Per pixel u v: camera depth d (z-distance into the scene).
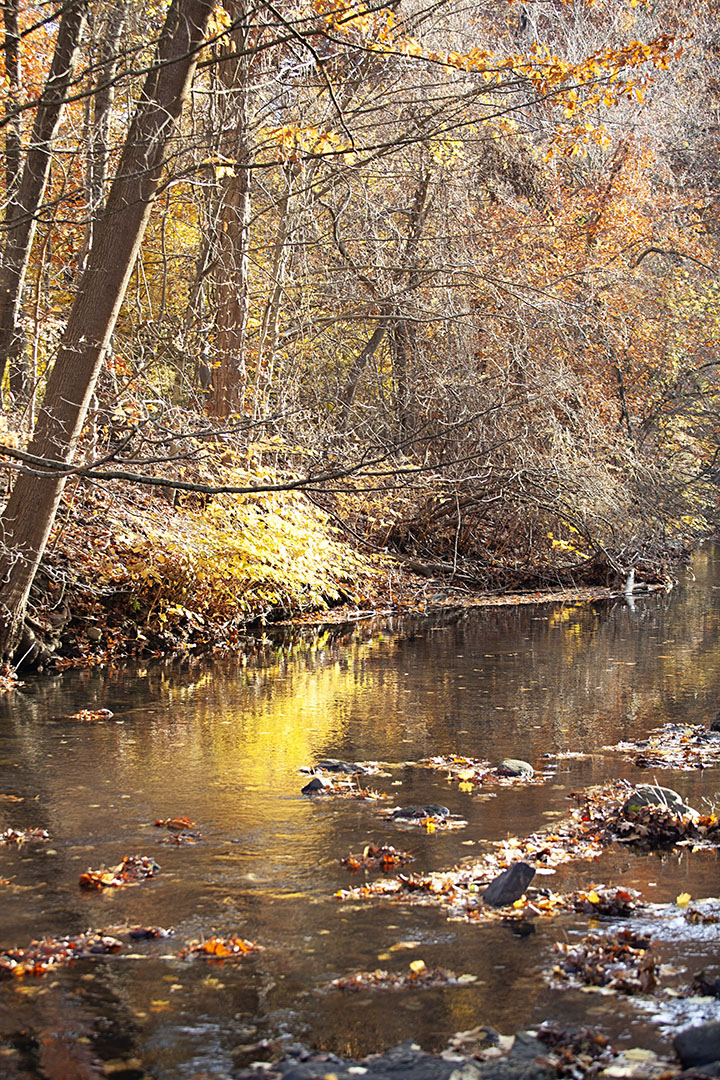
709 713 10.30
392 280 20.30
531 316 19.11
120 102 16.34
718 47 33.34
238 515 15.33
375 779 7.93
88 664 13.04
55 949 4.86
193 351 18.86
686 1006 4.30
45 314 15.83
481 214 22.55
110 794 7.47
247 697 11.12
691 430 27.58
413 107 19.36
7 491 12.67
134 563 14.11
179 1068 3.87
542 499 20.47
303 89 17.88
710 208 31.39
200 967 4.71
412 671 12.84
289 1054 3.96
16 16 12.22
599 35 26.94
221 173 13.06
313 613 18.16
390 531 21.16
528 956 4.81
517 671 12.81
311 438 17.97
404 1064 3.84
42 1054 3.97
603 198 25.44
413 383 20.09
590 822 6.83
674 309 26.02
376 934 5.07
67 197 11.18
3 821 6.84
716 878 5.80
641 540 22.14
